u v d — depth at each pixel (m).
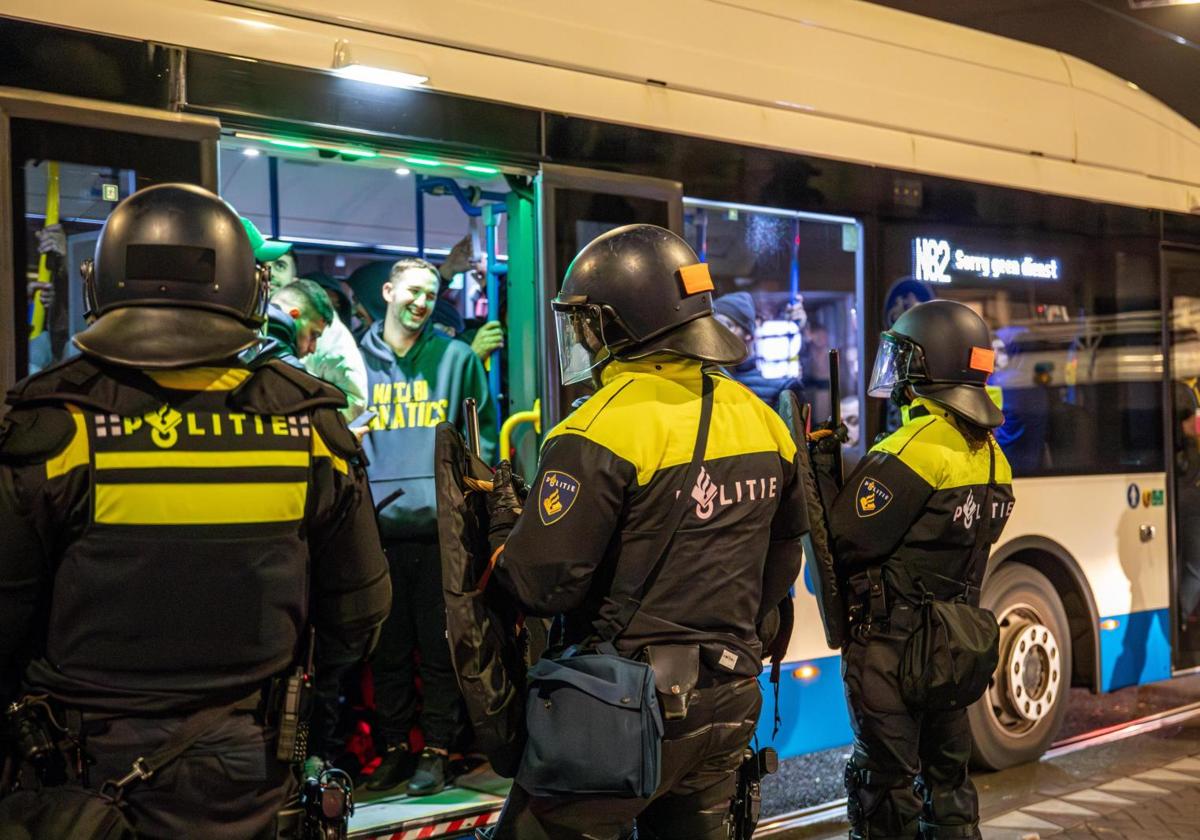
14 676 2.17
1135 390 6.19
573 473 2.55
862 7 5.35
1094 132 6.13
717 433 2.68
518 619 2.80
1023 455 5.65
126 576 2.07
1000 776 5.43
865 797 3.73
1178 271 6.46
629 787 2.45
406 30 3.83
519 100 4.05
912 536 3.68
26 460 2.03
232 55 3.46
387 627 4.22
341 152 3.74
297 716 2.22
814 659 4.85
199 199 2.28
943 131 5.45
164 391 2.15
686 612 2.62
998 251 5.61
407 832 3.77
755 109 4.77
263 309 2.37
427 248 5.34
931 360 3.75
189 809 2.12
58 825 1.97
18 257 3.07
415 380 4.43
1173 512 6.31
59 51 3.18
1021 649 5.51
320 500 2.29
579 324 2.79
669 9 4.56
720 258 5.09
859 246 5.11
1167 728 6.34
